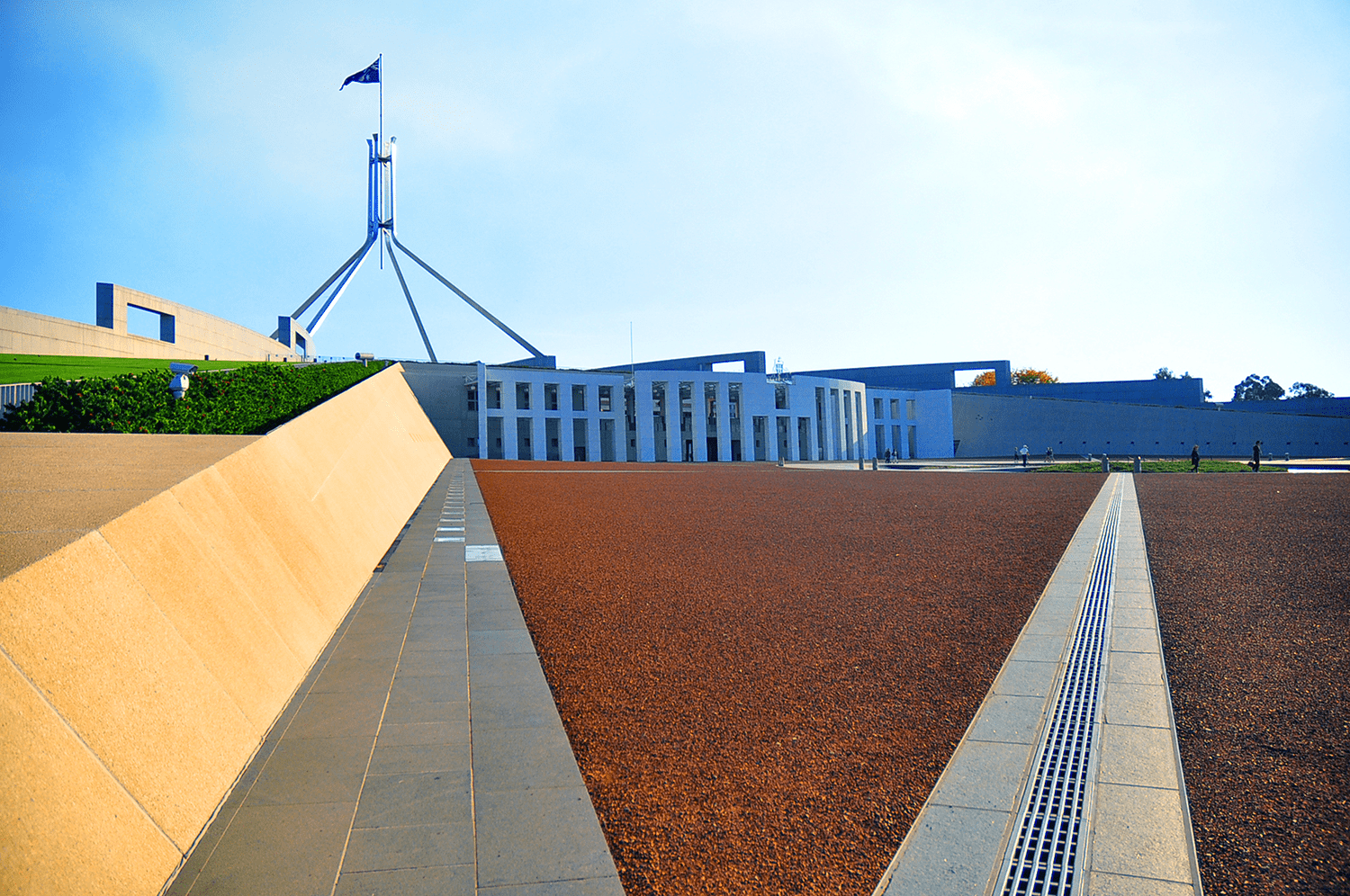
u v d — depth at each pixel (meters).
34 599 3.44
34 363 26.72
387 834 3.68
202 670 4.57
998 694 5.59
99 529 4.27
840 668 6.28
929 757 4.60
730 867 3.48
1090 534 13.04
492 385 61.81
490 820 3.84
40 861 2.75
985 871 3.39
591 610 8.34
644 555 11.80
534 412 59.59
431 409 59.97
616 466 44.28
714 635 7.31
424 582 9.75
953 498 20.48
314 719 5.18
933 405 84.50
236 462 7.37
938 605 8.31
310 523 8.83
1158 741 4.69
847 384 77.38
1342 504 16.14
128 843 3.20
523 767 4.46
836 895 3.25
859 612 8.12
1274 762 4.38
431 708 5.39
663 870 3.46
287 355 62.88
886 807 4.01
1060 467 42.00
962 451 84.06
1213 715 5.07
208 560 5.53
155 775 3.63
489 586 9.54
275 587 6.58
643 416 63.25
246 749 4.54
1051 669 6.08
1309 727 4.83
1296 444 68.38
